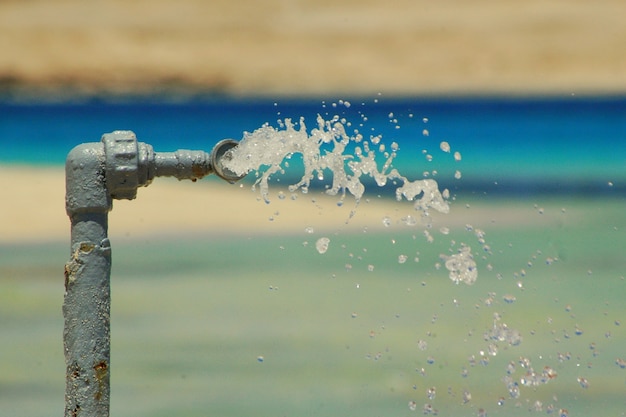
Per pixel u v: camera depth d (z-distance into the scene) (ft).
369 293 71.82
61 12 457.27
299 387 50.42
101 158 23.08
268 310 68.18
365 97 406.21
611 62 412.16
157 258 89.61
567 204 127.34
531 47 424.46
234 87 437.58
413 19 449.48
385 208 121.90
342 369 53.57
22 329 64.34
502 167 188.03
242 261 87.15
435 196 30.40
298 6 460.14
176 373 53.42
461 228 103.04
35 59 441.27
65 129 325.42
